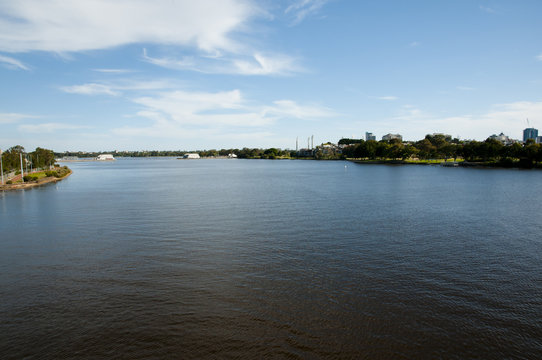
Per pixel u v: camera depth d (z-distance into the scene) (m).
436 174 133.75
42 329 18.94
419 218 46.75
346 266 27.80
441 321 19.47
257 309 20.80
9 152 141.12
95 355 16.81
